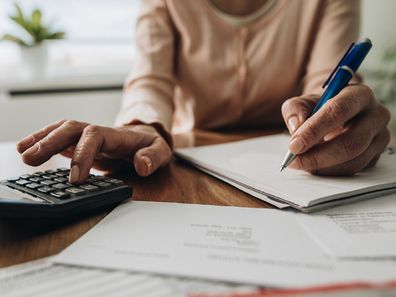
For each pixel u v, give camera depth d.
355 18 0.81
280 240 0.28
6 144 0.67
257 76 0.84
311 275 0.23
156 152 0.46
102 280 0.23
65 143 0.41
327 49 0.78
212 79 0.85
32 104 1.41
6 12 1.54
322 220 0.32
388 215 0.33
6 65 1.57
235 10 0.85
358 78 0.69
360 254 0.25
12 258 0.26
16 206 0.30
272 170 0.44
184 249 0.27
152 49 0.79
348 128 0.42
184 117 0.91
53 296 0.21
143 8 0.86
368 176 0.41
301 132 0.40
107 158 0.47
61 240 0.29
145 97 0.67
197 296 0.21
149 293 0.21
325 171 0.41
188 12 0.83
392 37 1.60
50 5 1.62
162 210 0.35
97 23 1.72
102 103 1.52
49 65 1.61
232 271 0.23
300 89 0.88
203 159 0.49
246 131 0.77
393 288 0.19
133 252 0.26
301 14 0.84
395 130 1.51
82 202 0.33
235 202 0.37
